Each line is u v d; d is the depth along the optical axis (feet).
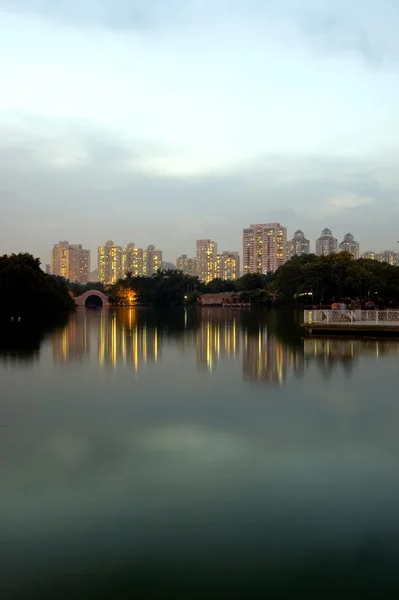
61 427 42.91
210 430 41.75
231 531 25.52
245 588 21.39
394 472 32.60
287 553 23.67
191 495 29.37
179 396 54.80
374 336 112.88
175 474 32.45
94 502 28.58
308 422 43.78
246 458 35.19
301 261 355.15
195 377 66.28
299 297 351.67
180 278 564.71
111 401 52.44
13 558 23.43
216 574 22.31
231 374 67.92
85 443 38.65
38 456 35.83
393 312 119.34
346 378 63.16
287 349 92.02
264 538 24.89
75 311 351.05
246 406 49.78
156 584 21.66
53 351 94.32
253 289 480.23
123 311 356.59
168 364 77.77
